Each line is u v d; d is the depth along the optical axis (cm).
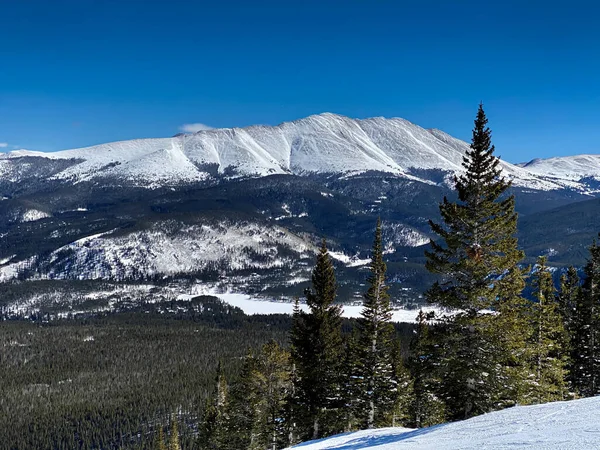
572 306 4716
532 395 2802
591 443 1074
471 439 1452
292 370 4850
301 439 4747
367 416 3894
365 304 3984
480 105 2689
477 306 2553
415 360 2820
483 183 2652
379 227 3997
